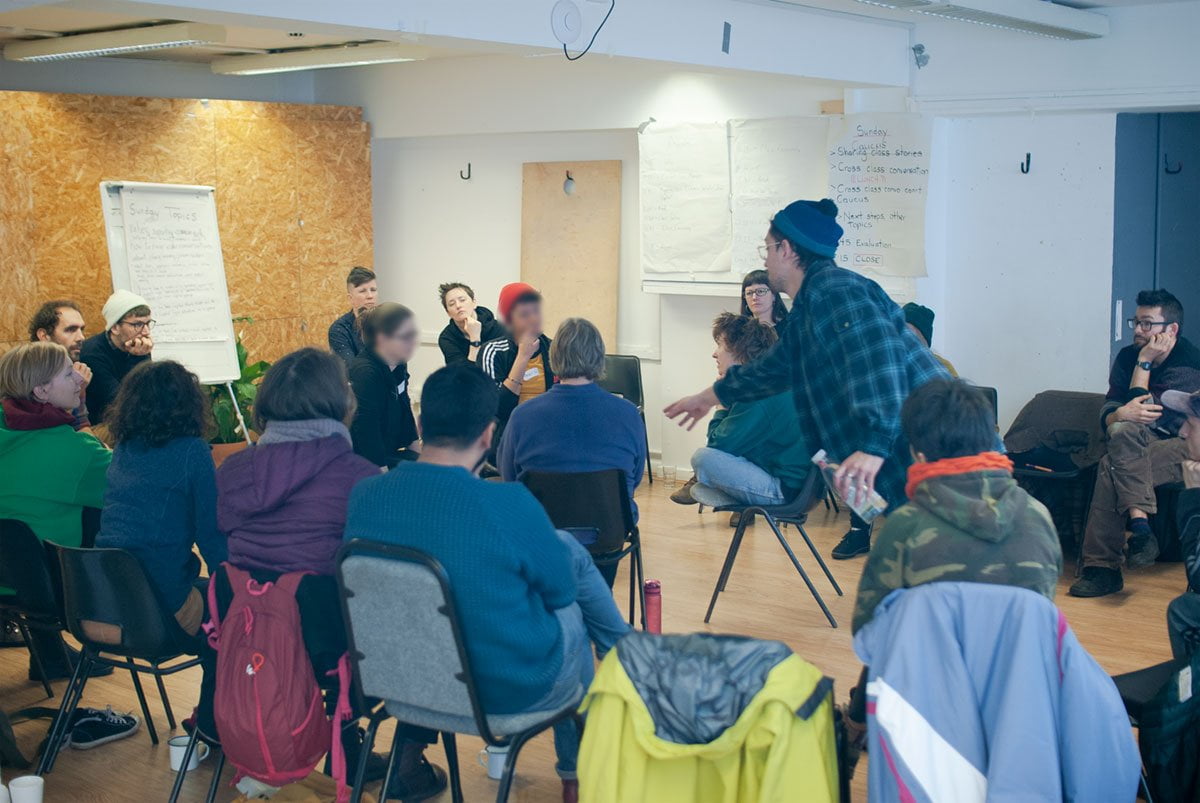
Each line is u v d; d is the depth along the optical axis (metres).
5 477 3.58
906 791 2.16
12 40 6.43
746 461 4.54
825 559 5.52
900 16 5.78
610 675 2.25
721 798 2.25
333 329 6.29
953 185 6.23
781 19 5.27
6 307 6.44
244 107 7.43
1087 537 4.98
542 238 7.55
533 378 5.84
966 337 6.33
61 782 3.44
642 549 5.73
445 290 6.18
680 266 6.85
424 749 3.42
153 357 6.63
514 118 7.44
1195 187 6.65
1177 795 2.60
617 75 6.96
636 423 3.99
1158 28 5.50
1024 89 5.84
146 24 5.76
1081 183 5.91
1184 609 2.94
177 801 3.31
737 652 2.24
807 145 6.30
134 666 3.24
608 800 2.23
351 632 2.60
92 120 6.74
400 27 3.78
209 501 3.20
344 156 8.02
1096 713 2.13
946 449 2.34
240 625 2.79
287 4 3.49
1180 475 4.98
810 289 3.32
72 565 3.18
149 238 6.64
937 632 2.19
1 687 4.14
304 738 2.77
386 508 2.50
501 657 2.49
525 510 2.51
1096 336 5.98
